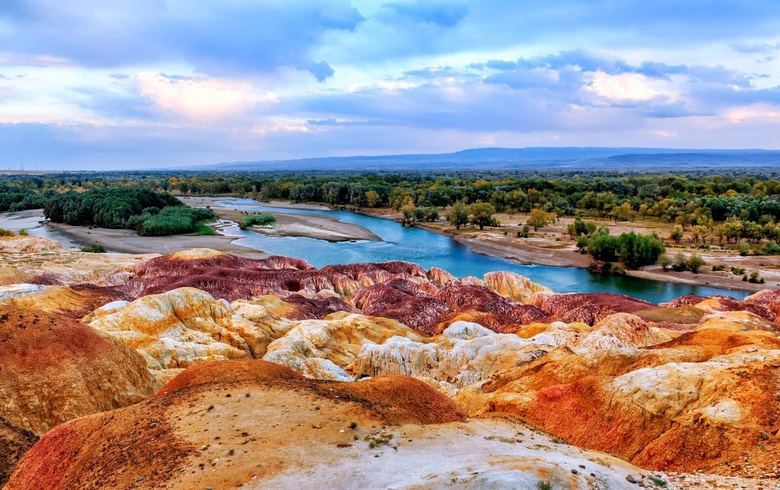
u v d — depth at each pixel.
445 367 47.59
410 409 26.52
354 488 16.42
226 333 51.97
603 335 47.28
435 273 96.06
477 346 48.19
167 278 76.88
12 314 34.44
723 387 25.88
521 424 26.59
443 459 18.81
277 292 78.19
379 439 21.16
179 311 52.75
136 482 17.98
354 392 26.97
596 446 27.70
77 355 33.34
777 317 68.19
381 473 17.47
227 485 17.09
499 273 90.75
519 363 44.16
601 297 77.88
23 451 26.44
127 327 48.03
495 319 67.69
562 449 21.81
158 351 44.09
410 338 59.62
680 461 22.91
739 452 21.62
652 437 25.97
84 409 30.88
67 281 76.50
